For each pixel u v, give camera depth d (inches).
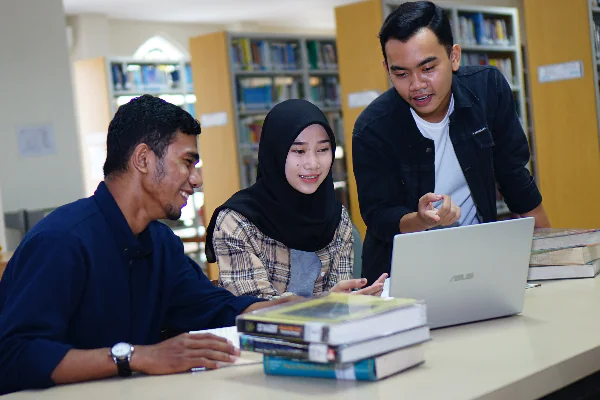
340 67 255.4
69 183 261.1
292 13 554.9
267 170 97.8
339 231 104.3
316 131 95.4
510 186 108.7
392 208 98.5
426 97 91.4
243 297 80.2
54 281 65.1
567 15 243.8
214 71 291.3
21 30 253.1
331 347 55.4
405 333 59.1
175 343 65.3
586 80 242.2
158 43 542.6
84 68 386.9
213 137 295.6
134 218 71.9
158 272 77.1
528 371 56.7
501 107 103.7
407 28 88.4
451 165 103.0
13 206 251.1
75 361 62.6
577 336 66.5
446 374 57.3
